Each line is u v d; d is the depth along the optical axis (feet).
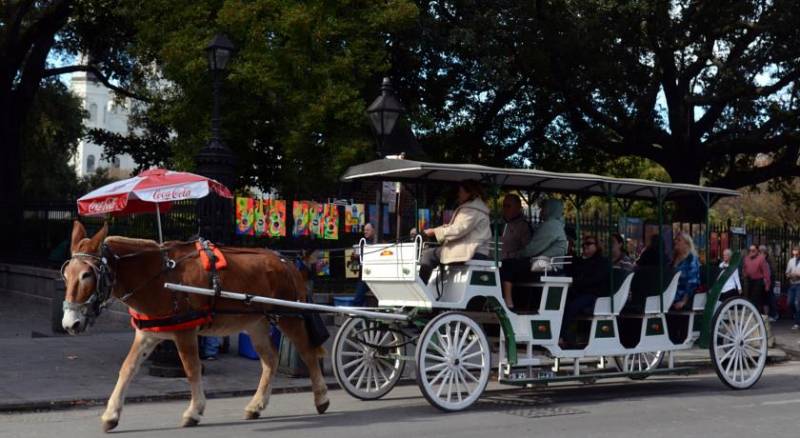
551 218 36.29
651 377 43.55
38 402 32.48
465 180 33.83
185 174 37.58
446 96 87.71
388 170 33.24
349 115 66.80
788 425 29.71
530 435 27.55
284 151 73.15
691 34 82.74
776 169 92.73
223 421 30.19
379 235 45.37
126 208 40.96
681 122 87.76
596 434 27.81
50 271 73.92
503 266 35.01
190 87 69.97
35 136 125.59
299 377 39.78
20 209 82.33
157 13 72.18
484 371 32.76
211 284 29.25
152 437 27.07
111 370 39.91
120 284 27.99
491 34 75.66
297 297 32.55
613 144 91.50
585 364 42.96
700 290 39.91
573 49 78.18
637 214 111.34
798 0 75.20
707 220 40.50
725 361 39.88
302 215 57.41
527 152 98.89
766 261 74.74
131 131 118.11
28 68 96.43
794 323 75.87
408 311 34.09
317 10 67.56
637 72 83.61
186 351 28.86
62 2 92.32
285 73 67.36
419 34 75.10
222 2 69.92
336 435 27.48
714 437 27.48
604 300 36.40
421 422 29.94
